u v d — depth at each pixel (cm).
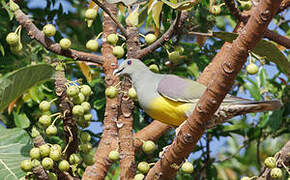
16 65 1166
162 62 1262
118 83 829
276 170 766
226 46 1051
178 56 876
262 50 814
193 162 1303
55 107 1205
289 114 1328
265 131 1357
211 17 1158
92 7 934
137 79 970
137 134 1034
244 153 1498
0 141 857
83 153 779
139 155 1154
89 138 773
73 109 731
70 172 766
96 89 1212
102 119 1223
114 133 869
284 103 1318
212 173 1288
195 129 700
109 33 894
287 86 1323
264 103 900
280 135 1335
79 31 1309
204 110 680
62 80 735
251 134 1385
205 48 1252
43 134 1111
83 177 872
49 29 773
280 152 785
